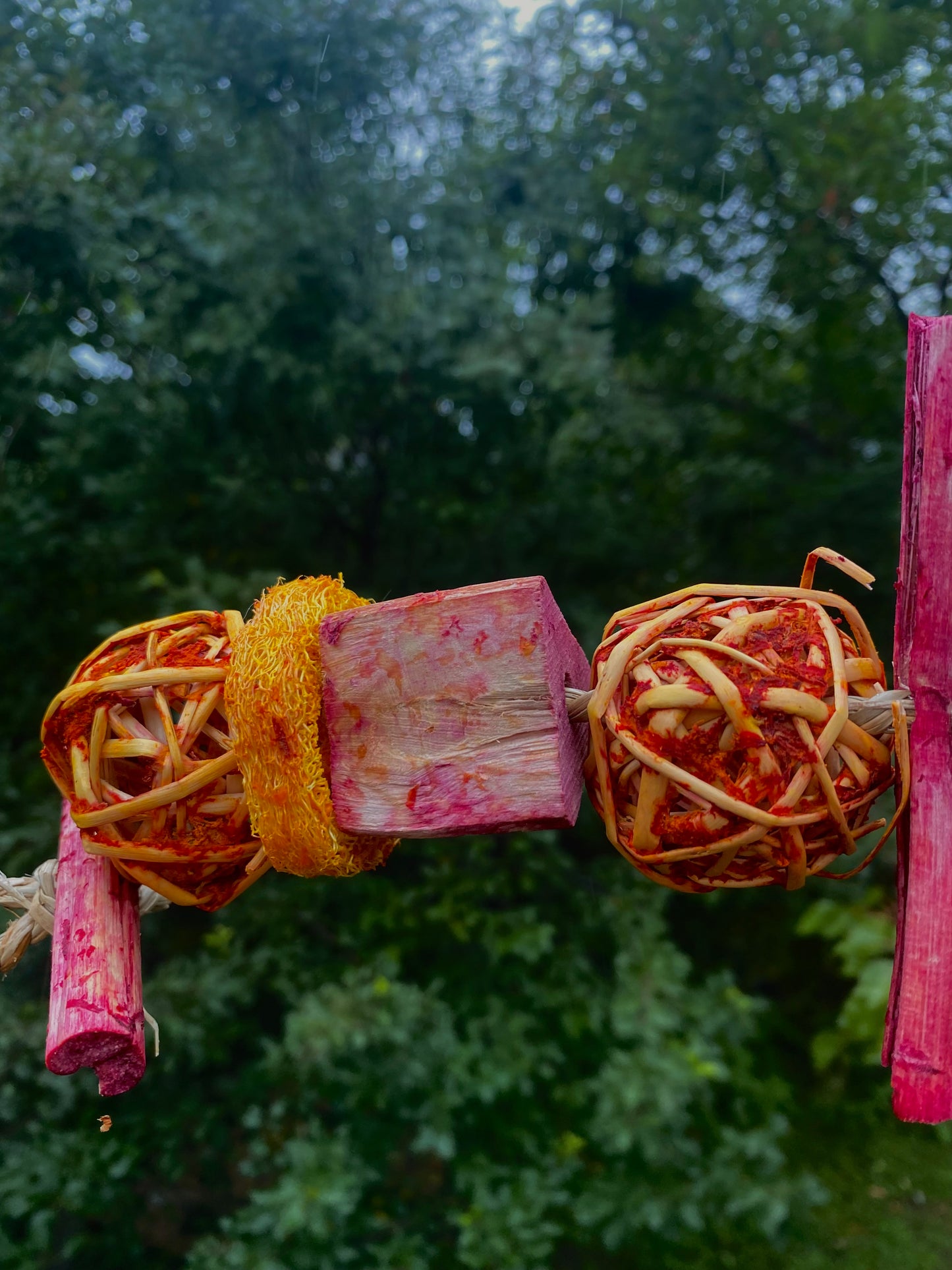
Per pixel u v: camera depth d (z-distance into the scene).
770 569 4.47
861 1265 3.78
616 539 4.53
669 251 4.51
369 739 0.74
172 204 3.45
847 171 3.86
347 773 0.74
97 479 3.78
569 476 4.51
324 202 3.71
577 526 4.44
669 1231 3.41
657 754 0.70
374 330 3.60
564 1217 3.86
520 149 4.23
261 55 3.63
